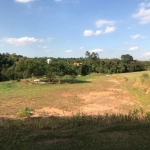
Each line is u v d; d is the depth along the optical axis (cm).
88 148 519
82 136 588
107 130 633
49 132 620
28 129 655
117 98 2394
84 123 704
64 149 516
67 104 2050
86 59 10719
